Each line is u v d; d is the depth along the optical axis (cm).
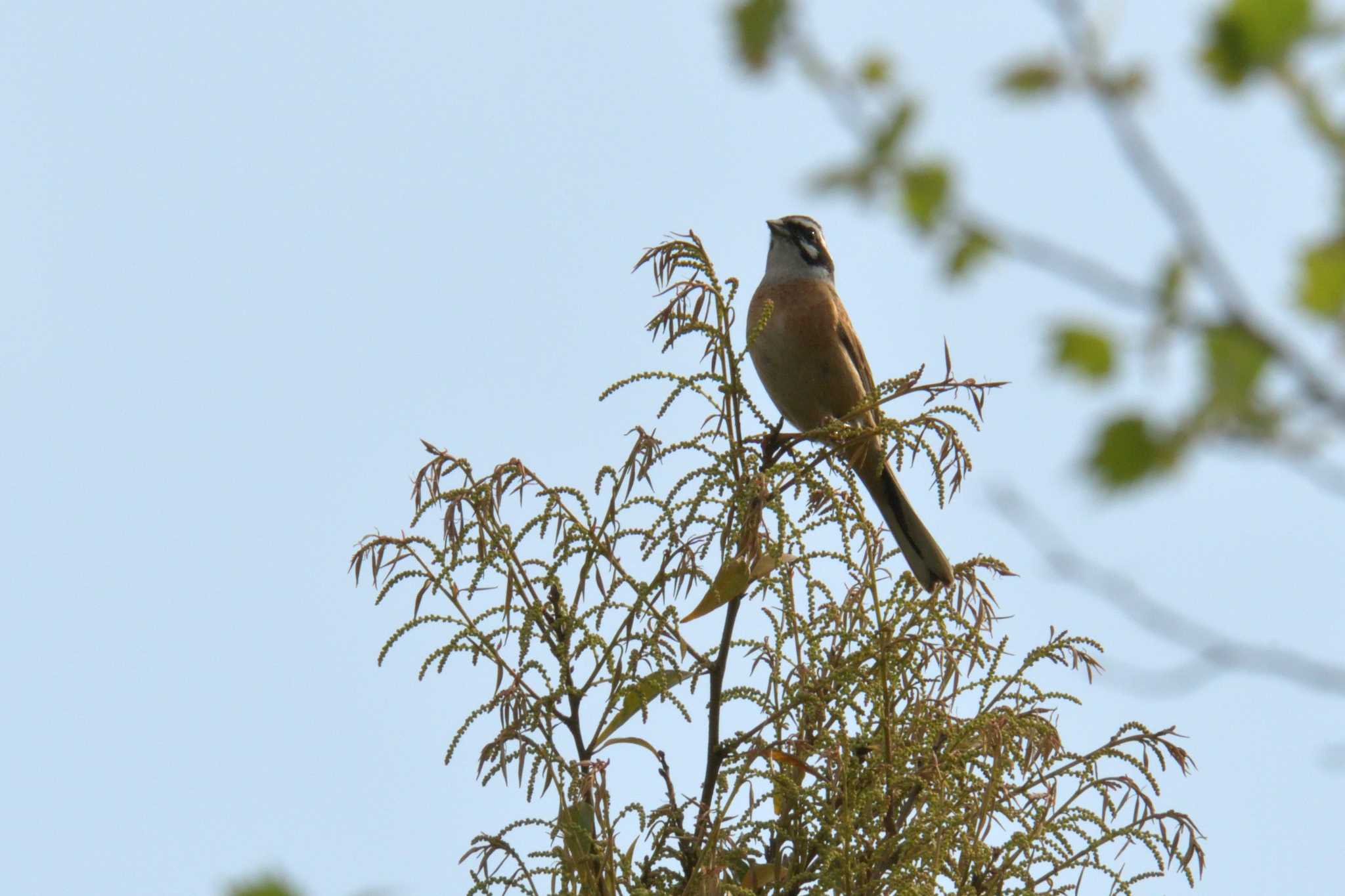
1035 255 382
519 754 848
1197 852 855
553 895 827
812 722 895
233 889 445
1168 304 348
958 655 884
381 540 895
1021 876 842
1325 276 329
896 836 822
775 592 924
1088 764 878
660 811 853
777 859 881
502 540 892
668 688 880
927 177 391
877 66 401
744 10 398
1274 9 343
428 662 874
